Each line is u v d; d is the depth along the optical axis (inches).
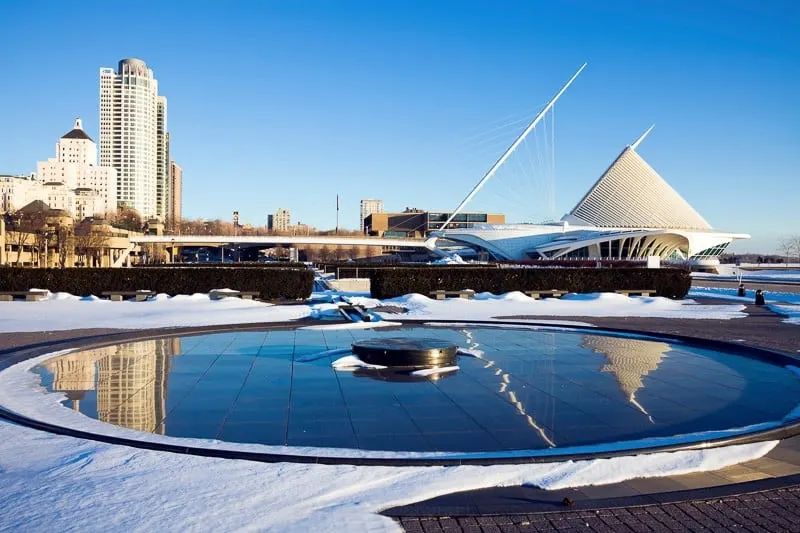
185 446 280.5
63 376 456.8
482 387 418.3
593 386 422.3
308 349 592.1
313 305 1072.2
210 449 275.0
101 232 3666.3
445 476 243.1
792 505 223.6
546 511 216.2
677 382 437.1
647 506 222.1
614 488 238.2
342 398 386.0
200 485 231.0
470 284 1354.6
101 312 974.4
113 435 301.3
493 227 4690.0
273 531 192.7
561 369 486.6
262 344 626.5
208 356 550.3
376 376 456.1
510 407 362.9
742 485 241.6
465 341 652.1
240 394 397.7
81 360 529.0
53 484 231.3
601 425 324.8
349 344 624.7
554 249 4350.4
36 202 4527.6
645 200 4955.7
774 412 354.3
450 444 291.4
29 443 285.7
